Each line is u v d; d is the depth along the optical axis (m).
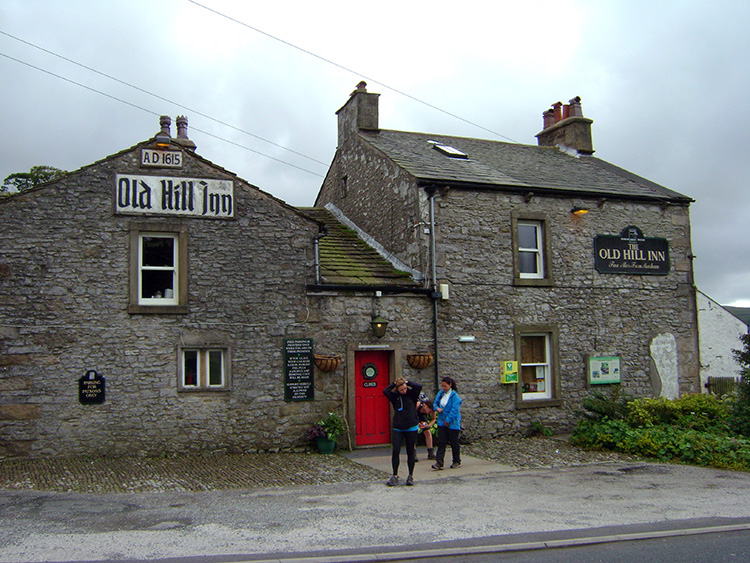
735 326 20.62
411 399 9.80
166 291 11.98
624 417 13.71
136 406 11.46
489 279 14.26
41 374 11.04
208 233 12.16
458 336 13.80
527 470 10.94
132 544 6.52
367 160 16.78
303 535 6.94
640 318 15.76
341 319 12.87
